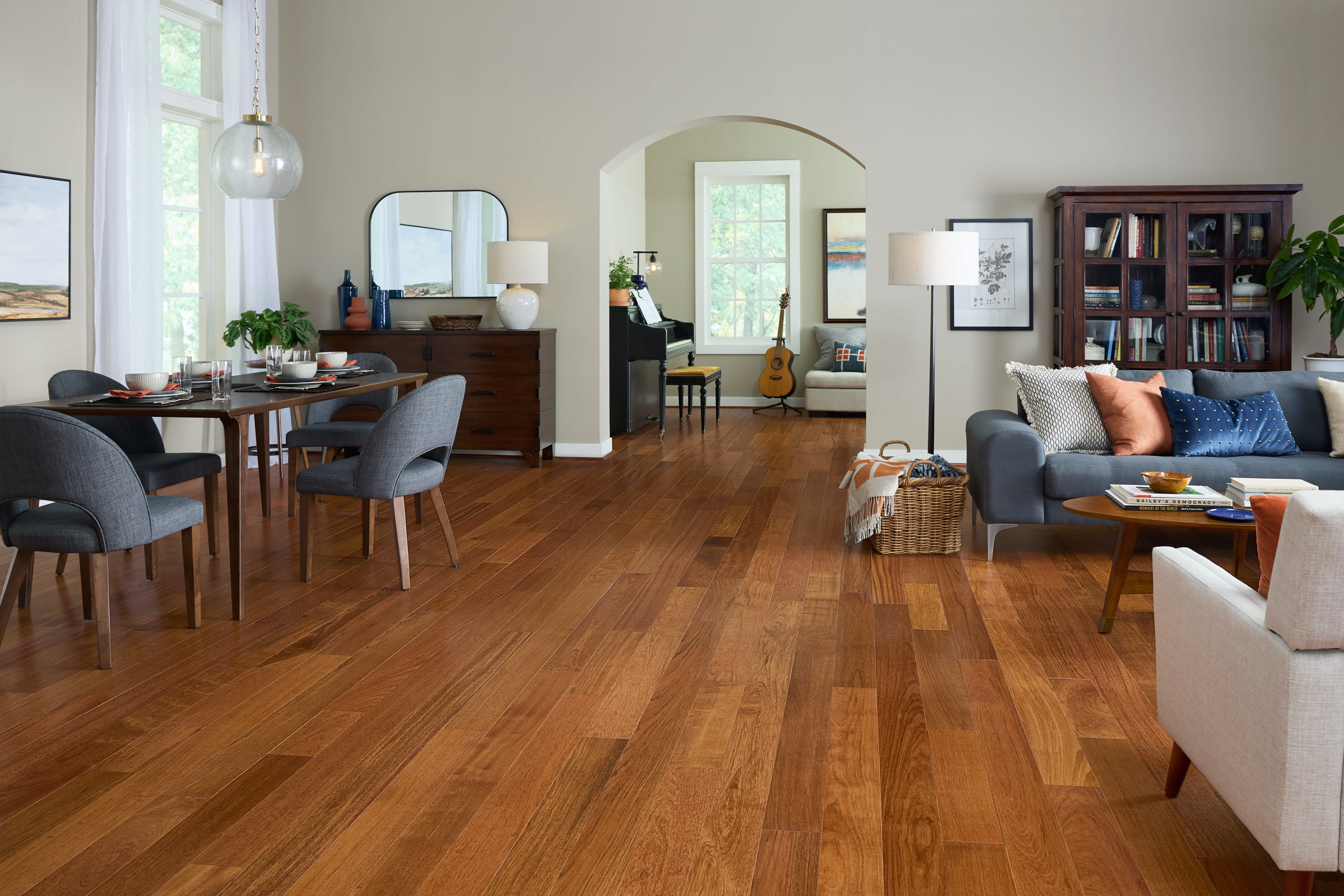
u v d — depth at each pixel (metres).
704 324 10.60
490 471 6.76
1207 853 2.05
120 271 5.52
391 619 3.61
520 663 3.17
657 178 10.53
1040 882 1.95
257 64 6.63
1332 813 1.70
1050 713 2.77
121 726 2.69
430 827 2.17
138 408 3.46
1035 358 6.60
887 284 6.68
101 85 5.42
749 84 6.70
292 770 2.44
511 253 6.71
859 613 3.68
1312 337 6.35
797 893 1.92
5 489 3.01
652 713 2.79
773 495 5.90
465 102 7.02
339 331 7.01
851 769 2.44
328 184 7.21
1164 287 6.07
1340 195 6.25
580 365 7.14
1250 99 6.29
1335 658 1.67
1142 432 4.49
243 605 3.60
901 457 4.81
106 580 3.10
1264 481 3.42
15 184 4.93
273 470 6.63
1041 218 6.51
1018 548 4.64
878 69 6.57
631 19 6.79
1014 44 6.45
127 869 2.01
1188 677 2.12
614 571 4.25
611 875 1.99
